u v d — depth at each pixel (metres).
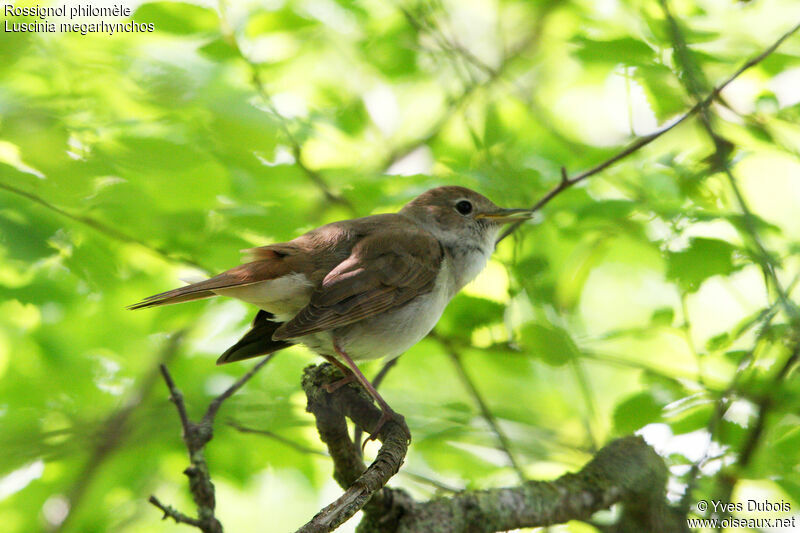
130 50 9.41
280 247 8.30
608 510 7.66
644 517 7.33
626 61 9.53
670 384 8.63
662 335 11.05
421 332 8.62
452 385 10.97
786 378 7.55
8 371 10.66
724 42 10.31
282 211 9.46
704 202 9.13
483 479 9.52
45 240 8.88
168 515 6.47
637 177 9.74
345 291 8.07
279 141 9.55
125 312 10.97
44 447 9.02
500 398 10.94
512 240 10.46
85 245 9.38
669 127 8.93
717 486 7.37
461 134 12.55
